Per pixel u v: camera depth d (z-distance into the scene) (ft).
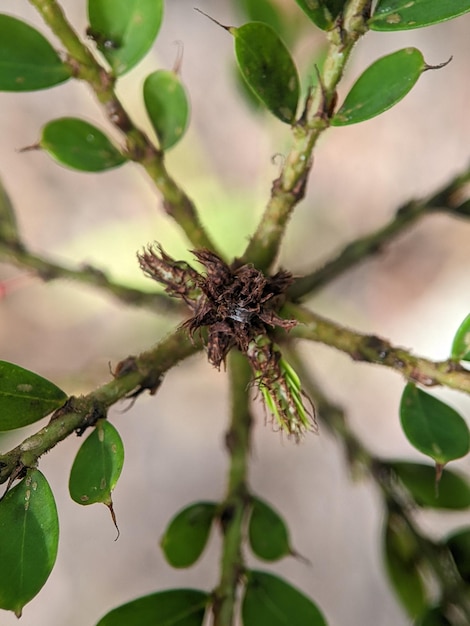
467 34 1.33
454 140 1.36
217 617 0.56
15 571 0.46
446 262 1.36
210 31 1.35
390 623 1.32
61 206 1.30
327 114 0.51
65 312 1.25
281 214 0.54
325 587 1.34
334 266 0.66
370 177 1.35
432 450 0.53
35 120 1.34
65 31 0.55
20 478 0.47
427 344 1.34
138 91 1.25
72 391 0.82
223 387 1.35
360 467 0.70
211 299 0.51
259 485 1.35
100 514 1.34
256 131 1.31
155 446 1.36
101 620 0.53
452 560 0.64
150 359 0.52
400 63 0.51
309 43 0.83
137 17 0.56
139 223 1.26
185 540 0.59
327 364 1.31
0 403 0.49
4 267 1.21
